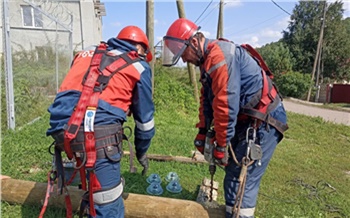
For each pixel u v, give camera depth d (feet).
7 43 14.20
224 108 5.93
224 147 6.34
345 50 102.89
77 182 8.43
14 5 16.16
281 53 93.04
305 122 28.71
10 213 7.66
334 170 13.76
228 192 6.91
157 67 29.40
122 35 6.75
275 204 9.41
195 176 11.03
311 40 105.91
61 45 23.43
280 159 14.57
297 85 81.20
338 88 80.02
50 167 10.58
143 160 7.24
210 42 6.42
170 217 7.38
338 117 41.70
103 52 6.16
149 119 6.44
